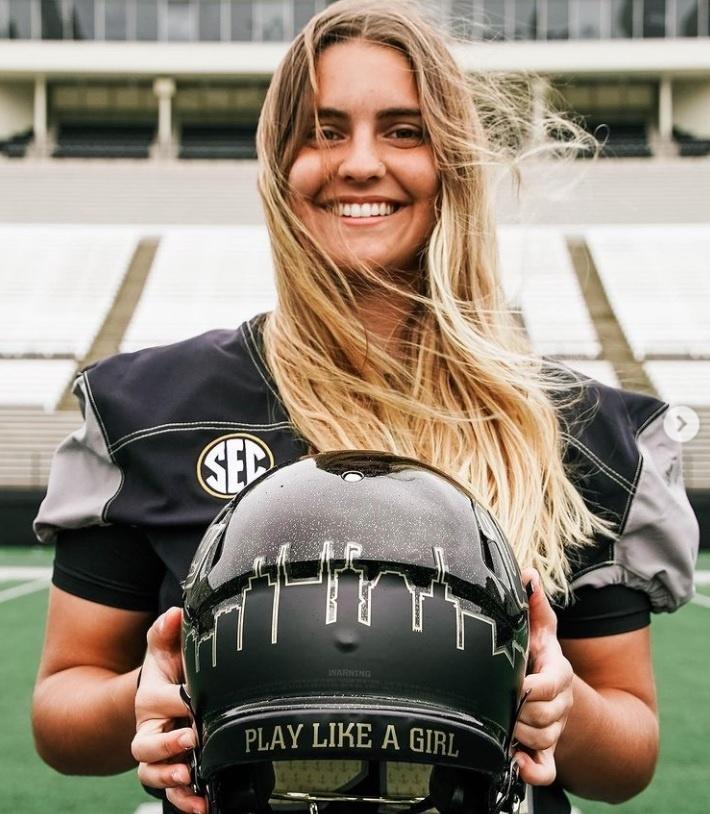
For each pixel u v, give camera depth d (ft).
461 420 4.13
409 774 2.85
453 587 2.83
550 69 80.23
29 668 16.74
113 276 56.75
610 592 4.25
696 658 17.92
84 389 4.34
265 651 2.73
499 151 5.23
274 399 4.25
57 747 4.18
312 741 2.61
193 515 4.09
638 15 82.99
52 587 4.43
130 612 4.31
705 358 45.42
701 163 73.05
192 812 3.15
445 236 4.23
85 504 4.23
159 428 4.20
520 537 3.92
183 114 86.33
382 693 2.70
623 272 55.26
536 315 49.73
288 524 2.87
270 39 85.51
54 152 82.23
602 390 4.56
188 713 3.16
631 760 4.13
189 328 50.14
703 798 11.17
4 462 39.83
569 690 3.30
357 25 4.17
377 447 4.07
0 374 45.27
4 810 10.69
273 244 4.29
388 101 4.14
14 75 82.69
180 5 85.25
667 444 4.64
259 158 4.38
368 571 2.78
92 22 85.10
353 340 4.18
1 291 54.44
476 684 2.81
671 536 4.28
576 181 6.19
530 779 3.18
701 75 81.71
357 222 4.20
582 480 4.27
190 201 70.74
